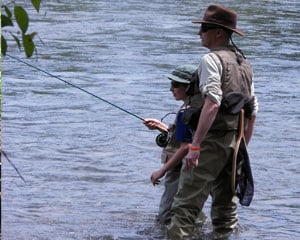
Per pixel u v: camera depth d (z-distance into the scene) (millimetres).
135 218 12062
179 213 10602
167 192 11609
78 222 11734
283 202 13367
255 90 25297
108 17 43281
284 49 34875
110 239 10953
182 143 10734
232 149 10445
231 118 10328
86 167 15391
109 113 21172
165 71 28281
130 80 26328
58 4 47812
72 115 20750
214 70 10133
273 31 40875
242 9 50969
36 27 38062
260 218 12281
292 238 11289
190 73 11078
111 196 13391
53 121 19906
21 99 22594
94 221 11820
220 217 11125
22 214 12039
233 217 11148
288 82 27031
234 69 10312
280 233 11523
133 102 22812
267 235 11367
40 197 13109
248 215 12414
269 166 16031
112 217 12094
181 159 10805
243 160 10570
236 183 10695
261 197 13633
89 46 33375
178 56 31719
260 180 14844
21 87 24438
